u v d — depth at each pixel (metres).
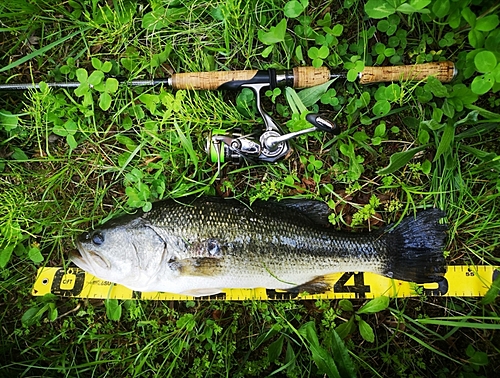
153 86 0.54
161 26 0.53
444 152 0.52
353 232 0.51
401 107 0.53
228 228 0.49
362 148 0.54
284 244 0.49
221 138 0.49
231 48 0.54
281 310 0.53
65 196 0.54
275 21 0.54
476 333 0.54
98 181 0.54
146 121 0.53
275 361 0.53
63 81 0.54
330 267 0.50
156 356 0.54
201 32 0.54
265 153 0.49
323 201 0.52
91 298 0.54
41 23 0.54
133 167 0.54
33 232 0.53
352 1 0.52
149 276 0.49
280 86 0.51
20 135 0.54
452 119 0.49
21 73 0.55
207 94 0.53
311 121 0.47
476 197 0.53
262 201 0.51
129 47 0.54
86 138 0.54
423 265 0.51
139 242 0.48
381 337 0.54
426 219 0.52
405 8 0.45
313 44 0.54
